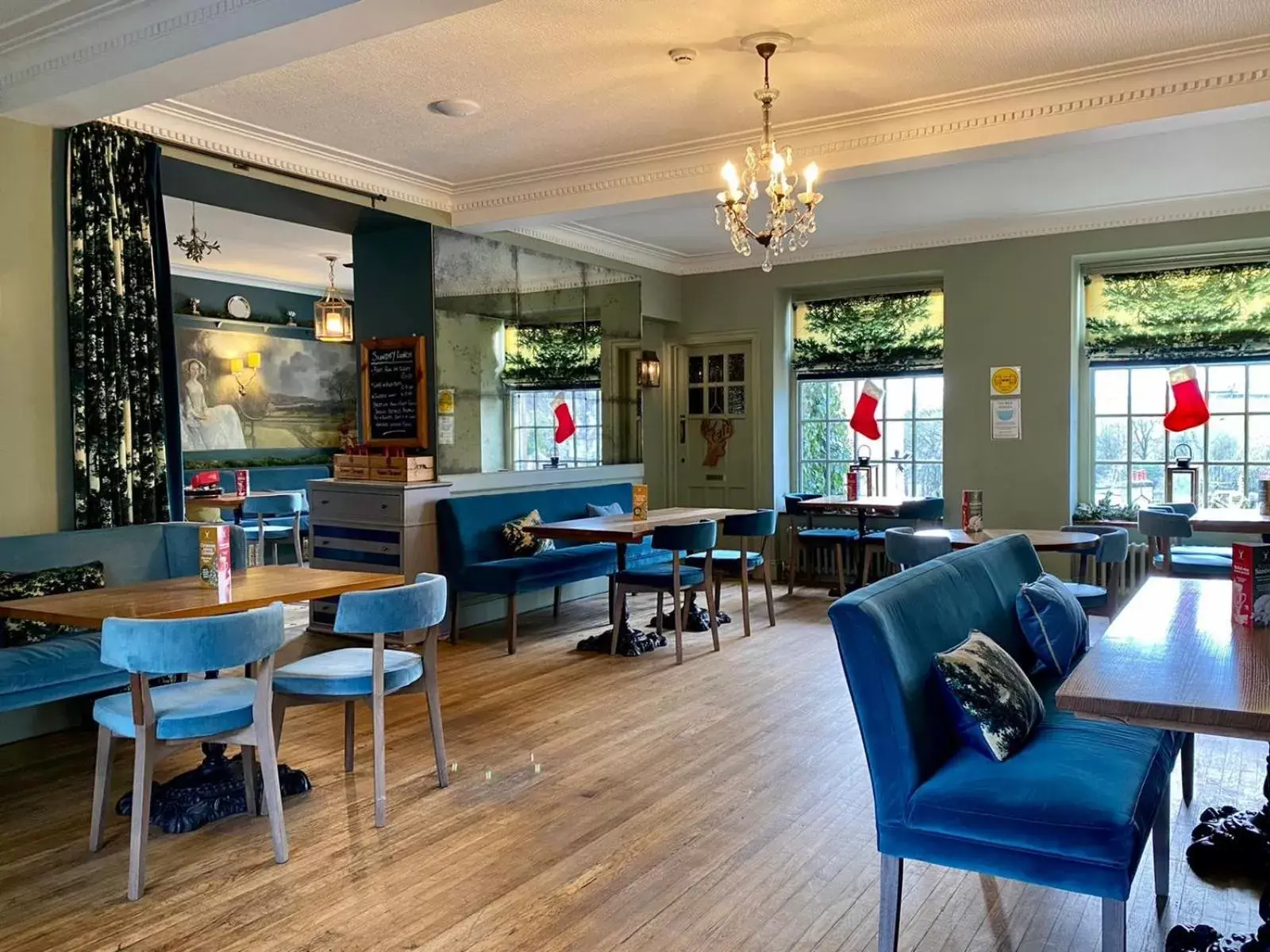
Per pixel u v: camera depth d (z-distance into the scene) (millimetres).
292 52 3828
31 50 4309
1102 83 4840
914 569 3227
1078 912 2889
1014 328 8172
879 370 9188
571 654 6258
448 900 2959
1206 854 3123
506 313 7582
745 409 9719
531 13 4059
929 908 2914
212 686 3490
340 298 9766
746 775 4016
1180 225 7430
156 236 5176
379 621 3520
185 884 3088
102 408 4926
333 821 3578
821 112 5395
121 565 4848
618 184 6434
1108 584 5723
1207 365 7871
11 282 4633
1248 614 3006
